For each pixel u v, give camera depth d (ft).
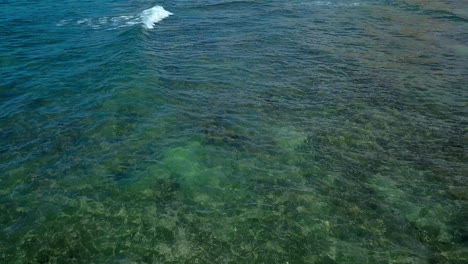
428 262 33.06
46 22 92.94
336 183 42.65
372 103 58.95
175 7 111.14
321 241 35.19
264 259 33.42
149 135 50.19
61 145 47.85
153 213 38.24
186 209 38.86
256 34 88.02
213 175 43.68
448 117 55.72
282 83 64.85
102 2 114.52
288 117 55.06
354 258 33.42
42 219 36.94
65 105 56.54
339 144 49.39
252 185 42.24
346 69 70.23
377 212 38.60
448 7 111.45
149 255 33.63
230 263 33.04
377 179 43.29
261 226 36.86
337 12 106.73
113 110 55.11
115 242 34.83
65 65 69.26
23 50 75.31
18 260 32.68
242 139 50.01
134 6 110.63
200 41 83.35
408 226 36.94
